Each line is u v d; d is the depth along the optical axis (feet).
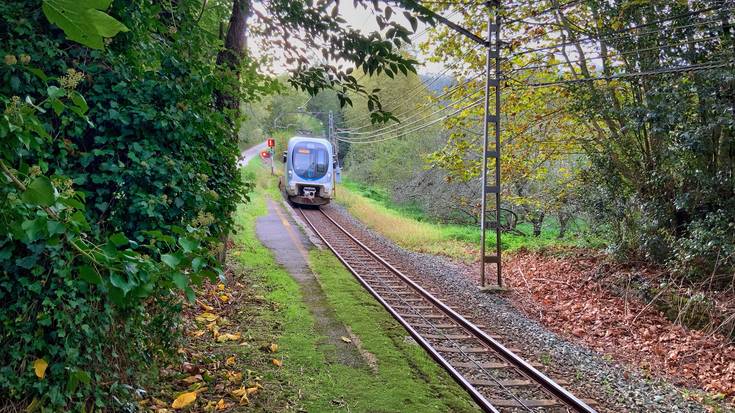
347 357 20.47
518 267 46.50
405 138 108.47
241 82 20.33
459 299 35.17
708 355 27.55
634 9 34.81
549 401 19.21
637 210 39.78
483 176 40.24
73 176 12.84
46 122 11.85
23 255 10.21
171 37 17.21
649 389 22.98
